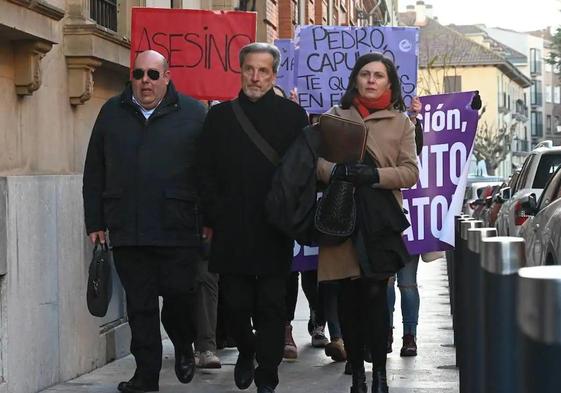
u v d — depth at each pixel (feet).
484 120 328.08
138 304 22.58
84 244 25.98
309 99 29.68
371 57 21.08
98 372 26.13
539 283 6.66
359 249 20.22
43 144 24.71
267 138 20.90
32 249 22.66
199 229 22.57
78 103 26.58
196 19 28.48
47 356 23.47
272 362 20.81
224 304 21.42
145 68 22.24
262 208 20.75
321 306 30.76
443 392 23.53
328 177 20.25
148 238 22.00
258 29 57.57
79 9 26.43
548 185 35.63
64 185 24.62
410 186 20.58
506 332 9.89
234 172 20.85
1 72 22.27
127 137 22.25
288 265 21.18
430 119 28.63
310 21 85.05
